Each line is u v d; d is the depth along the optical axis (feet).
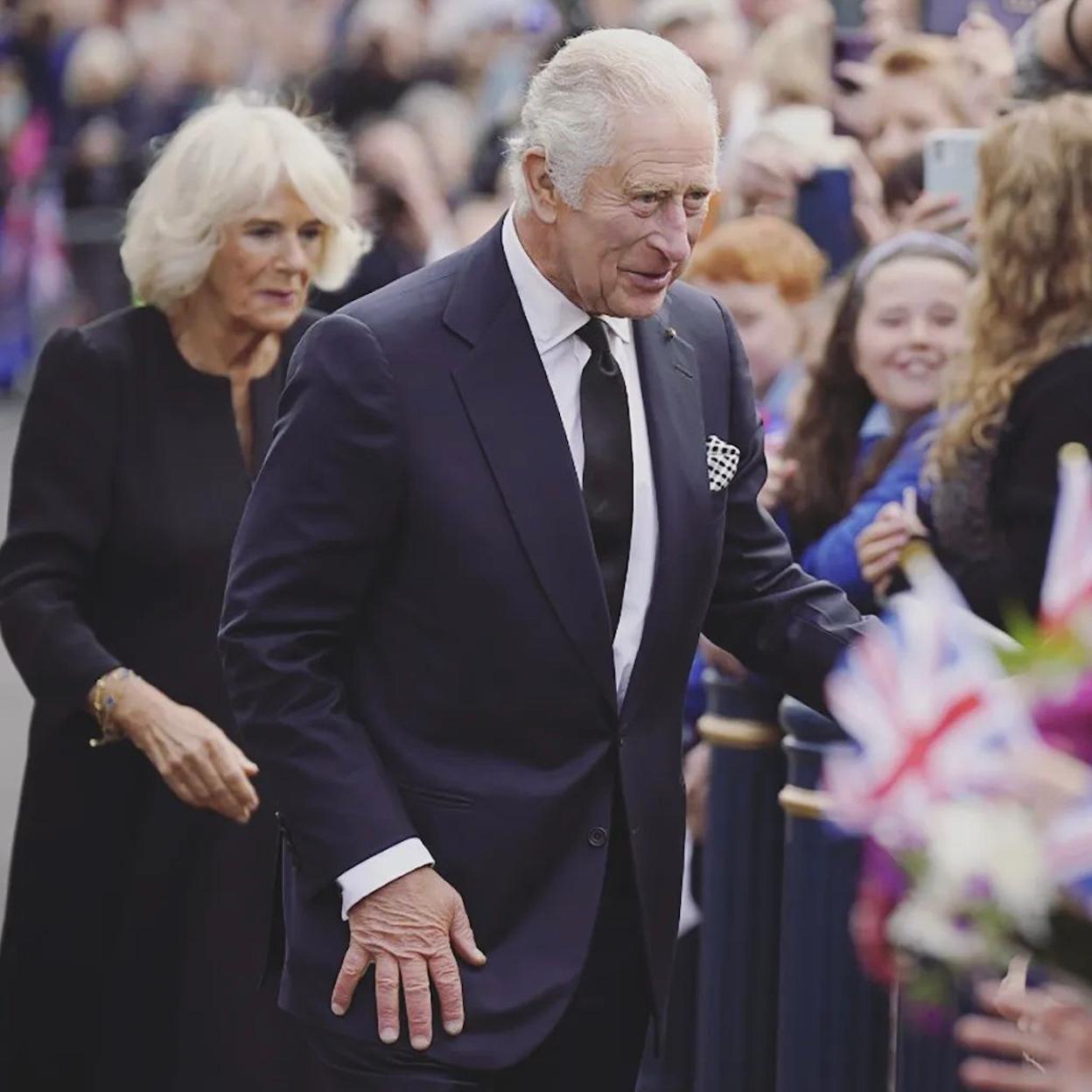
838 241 63.00
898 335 49.65
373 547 36.52
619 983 38.47
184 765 45.52
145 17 155.53
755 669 39.83
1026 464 43.16
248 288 46.96
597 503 36.83
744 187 64.18
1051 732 23.73
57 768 47.98
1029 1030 26.61
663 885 38.11
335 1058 37.40
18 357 161.89
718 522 38.11
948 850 23.25
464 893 36.58
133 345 47.57
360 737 36.58
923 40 63.21
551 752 36.81
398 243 92.07
